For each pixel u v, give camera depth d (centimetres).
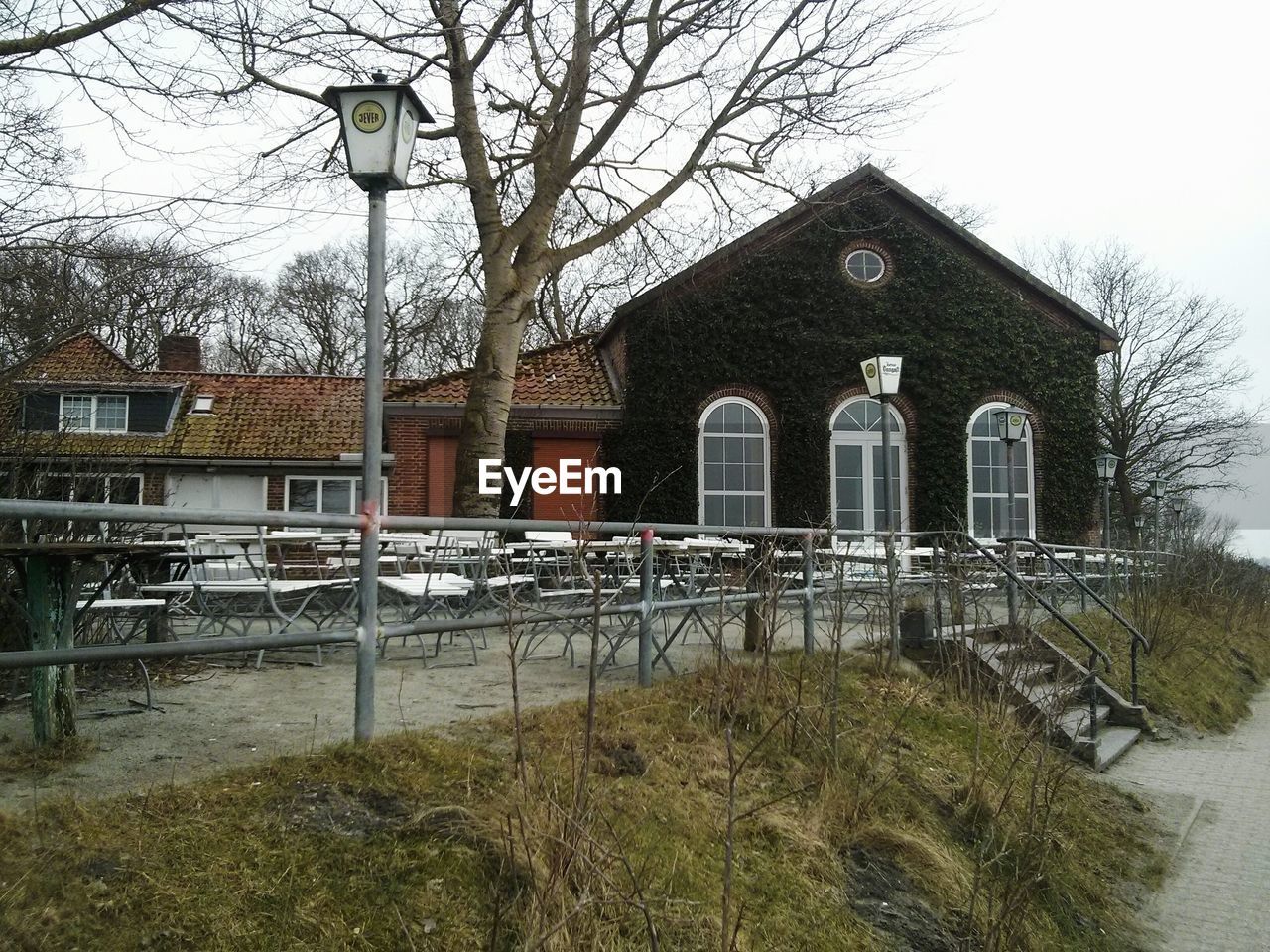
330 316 3578
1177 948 520
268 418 2000
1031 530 1891
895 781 563
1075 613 1245
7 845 298
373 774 386
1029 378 1903
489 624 466
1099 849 621
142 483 1827
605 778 441
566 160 1382
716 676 579
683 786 468
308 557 1091
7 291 691
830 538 755
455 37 1204
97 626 666
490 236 1384
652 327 1805
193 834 325
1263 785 820
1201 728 1034
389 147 424
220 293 1248
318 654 670
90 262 707
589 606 574
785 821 473
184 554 643
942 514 1822
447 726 468
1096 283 3947
